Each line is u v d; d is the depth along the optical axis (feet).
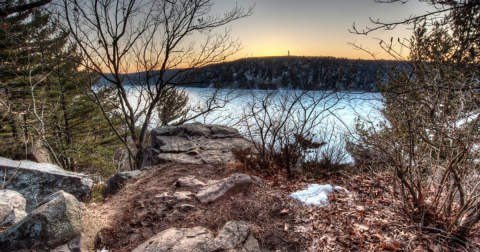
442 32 9.02
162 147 22.07
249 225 10.41
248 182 13.78
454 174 8.23
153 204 12.54
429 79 8.61
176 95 37.96
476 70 8.02
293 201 12.23
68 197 9.52
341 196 12.66
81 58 29.89
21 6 14.48
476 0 7.21
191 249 8.67
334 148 16.46
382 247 8.70
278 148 18.33
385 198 12.11
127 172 18.52
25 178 16.20
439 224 9.13
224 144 22.90
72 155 49.80
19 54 42.22
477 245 8.12
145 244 9.29
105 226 10.62
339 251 8.78
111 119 65.36
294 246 9.21
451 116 8.36
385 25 8.40
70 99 55.01
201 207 12.10
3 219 10.64
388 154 9.82
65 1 27.30
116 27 29.35
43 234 8.29
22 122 29.94
